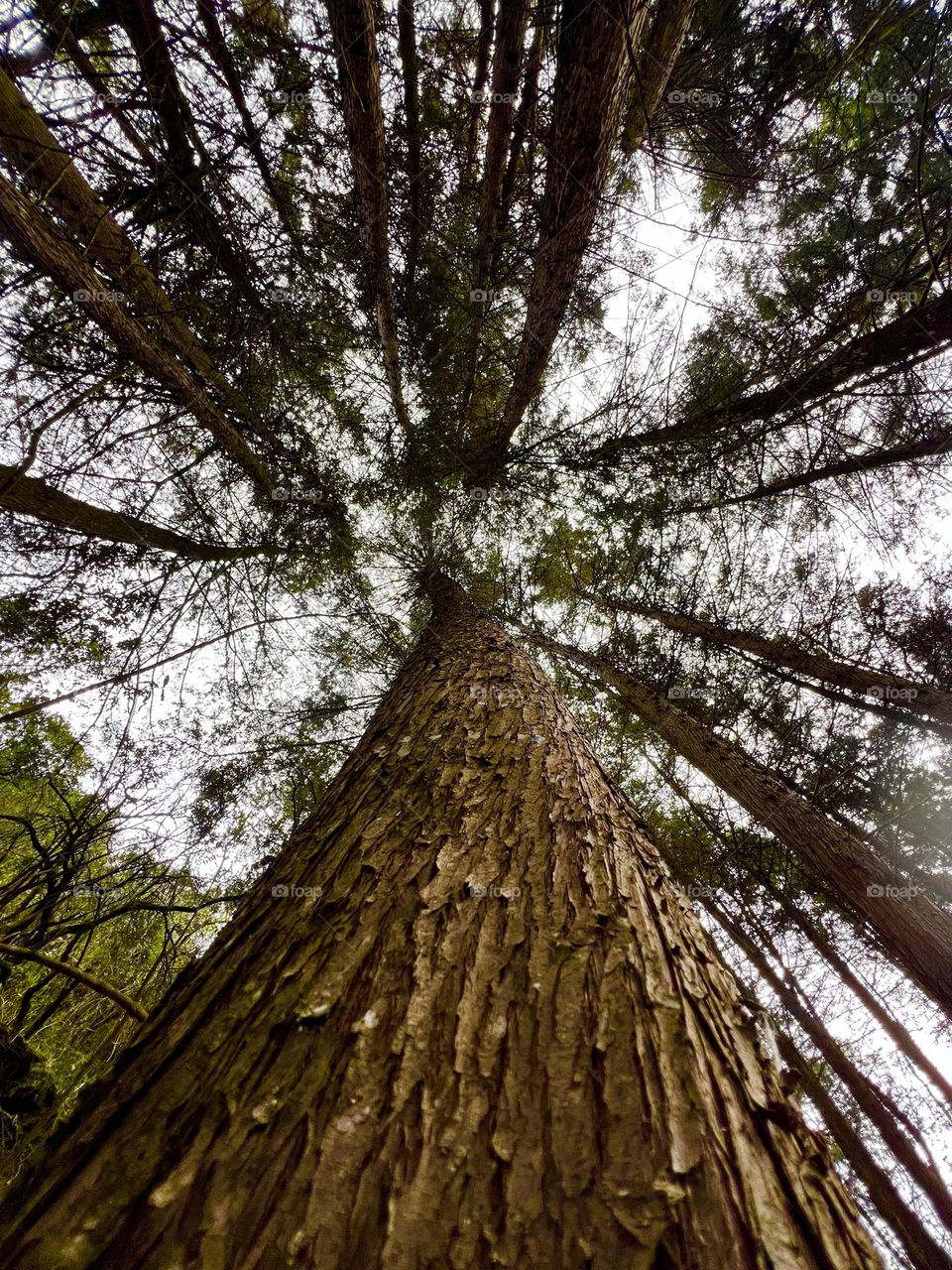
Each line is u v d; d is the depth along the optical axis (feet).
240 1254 1.90
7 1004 9.66
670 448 12.73
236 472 13.16
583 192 8.76
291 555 14.10
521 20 8.26
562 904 3.66
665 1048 2.75
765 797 11.14
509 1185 2.14
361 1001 2.89
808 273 11.25
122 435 10.82
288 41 8.65
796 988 9.90
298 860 4.43
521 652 10.44
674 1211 2.07
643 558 15.47
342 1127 2.30
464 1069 2.56
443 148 10.81
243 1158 2.20
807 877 12.25
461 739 6.06
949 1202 8.08
